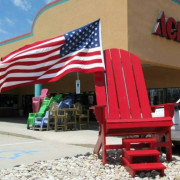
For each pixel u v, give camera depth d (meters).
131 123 3.85
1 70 4.62
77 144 6.03
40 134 7.59
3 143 6.44
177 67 9.21
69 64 4.24
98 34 4.40
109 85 4.41
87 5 8.45
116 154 4.67
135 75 4.62
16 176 3.48
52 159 4.56
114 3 7.71
